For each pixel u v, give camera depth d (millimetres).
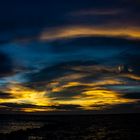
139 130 65812
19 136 50125
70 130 65312
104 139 46688
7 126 90062
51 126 81375
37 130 63469
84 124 95812
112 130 66000
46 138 47500
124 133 57438
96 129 69375
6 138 47125
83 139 46438
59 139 46156
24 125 96938
